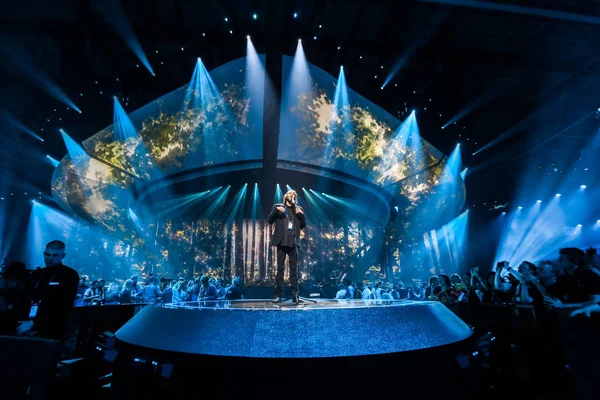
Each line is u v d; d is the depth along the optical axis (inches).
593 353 129.9
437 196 669.3
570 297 191.3
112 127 575.5
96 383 185.3
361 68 595.8
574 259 198.4
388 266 775.7
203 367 121.4
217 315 133.4
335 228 776.3
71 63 512.7
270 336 124.0
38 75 530.3
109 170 595.2
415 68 565.0
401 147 608.1
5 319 165.6
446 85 575.8
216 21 507.5
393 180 624.4
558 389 190.7
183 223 760.3
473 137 642.8
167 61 547.2
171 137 568.4
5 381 109.7
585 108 606.2
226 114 550.0
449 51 531.8
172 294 459.2
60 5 459.5
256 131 554.6
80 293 406.3
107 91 563.5
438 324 144.8
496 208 853.2
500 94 607.8
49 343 112.4
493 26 504.1
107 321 259.8
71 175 612.4
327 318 130.0
